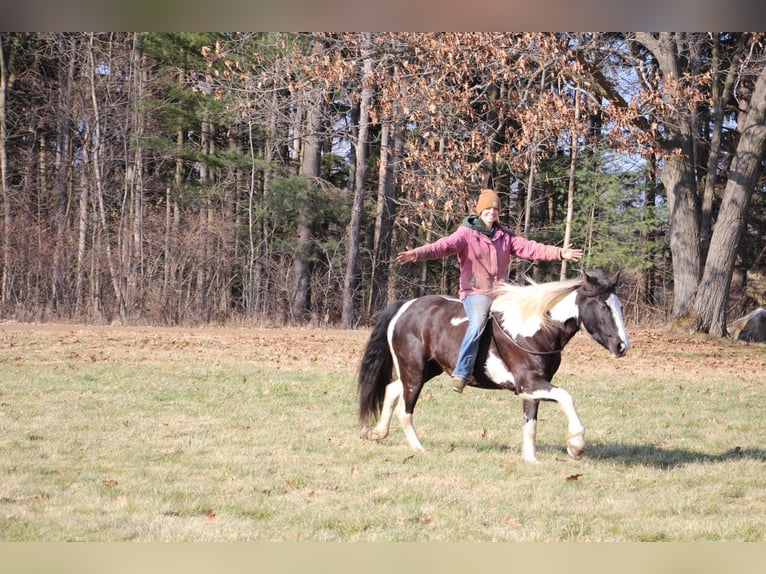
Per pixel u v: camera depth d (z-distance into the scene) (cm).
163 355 1709
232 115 3103
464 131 2095
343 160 3825
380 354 876
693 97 2053
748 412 1201
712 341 2338
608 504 652
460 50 1880
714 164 3023
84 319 2706
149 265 2975
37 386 1210
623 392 1379
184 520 588
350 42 1962
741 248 3625
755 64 2534
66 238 3000
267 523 585
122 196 3447
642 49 2847
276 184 3056
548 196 3509
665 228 3447
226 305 3073
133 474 711
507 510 627
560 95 2042
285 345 2017
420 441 902
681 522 604
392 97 1917
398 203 3291
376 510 617
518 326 763
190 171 3709
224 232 3173
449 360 803
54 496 638
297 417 1033
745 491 704
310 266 3494
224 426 952
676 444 934
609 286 738
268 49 2448
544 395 752
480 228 800
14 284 2861
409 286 3512
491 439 927
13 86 3522
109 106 3216
